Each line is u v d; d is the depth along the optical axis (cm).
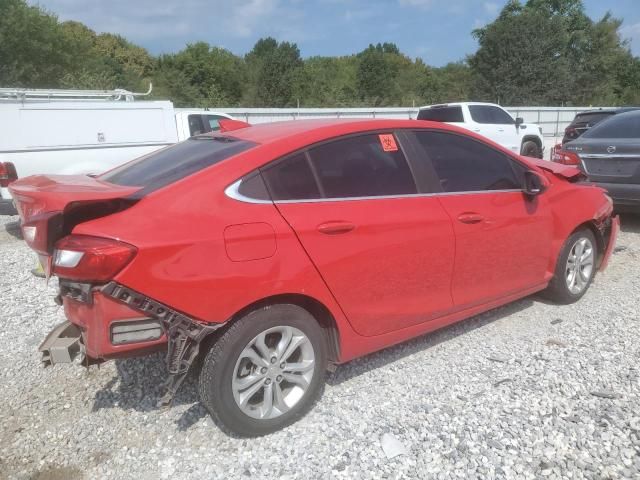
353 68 6862
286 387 320
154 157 366
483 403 327
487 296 404
